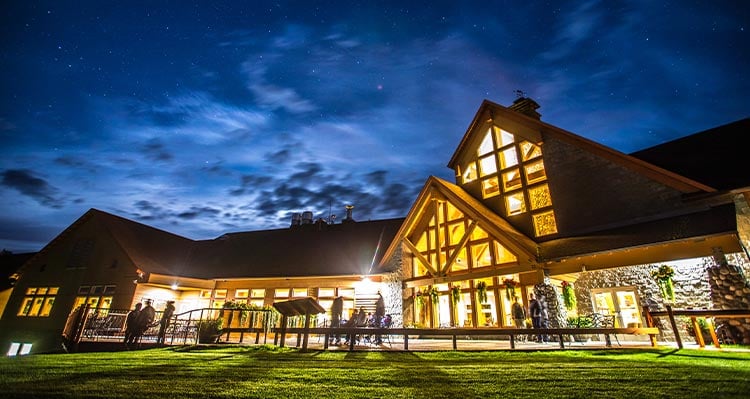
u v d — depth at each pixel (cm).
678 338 1018
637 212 1439
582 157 1662
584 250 1382
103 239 2452
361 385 559
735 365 682
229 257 2645
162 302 2277
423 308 1870
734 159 1366
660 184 1409
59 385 549
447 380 593
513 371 670
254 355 948
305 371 679
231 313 1586
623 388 527
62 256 2547
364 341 1399
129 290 2173
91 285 2328
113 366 739
